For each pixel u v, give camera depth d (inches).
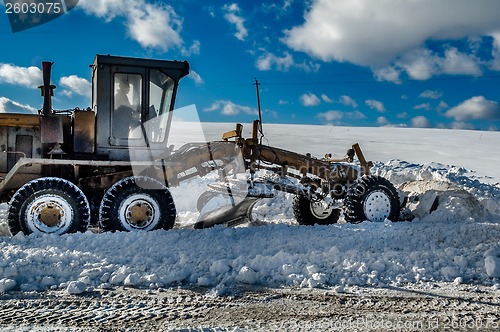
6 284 173.5
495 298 172.6
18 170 279.0
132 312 154.3
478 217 306.3
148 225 267.4
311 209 332.8
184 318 149.9
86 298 166.9
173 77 285.3
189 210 380.2
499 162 1154.7
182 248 226.7
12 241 233.5
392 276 196.4
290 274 193.3
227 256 216.4
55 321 145.9
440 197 314.7
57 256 203.6
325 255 214.5
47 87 274.1
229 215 289.7
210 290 177.0
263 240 242.4
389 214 301.3
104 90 275.9
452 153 1411.2
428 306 163.9
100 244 229.3
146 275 187.8
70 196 258.1
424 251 225.6
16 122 280.8
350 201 297.7
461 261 210.8
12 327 140.3
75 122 275.3
